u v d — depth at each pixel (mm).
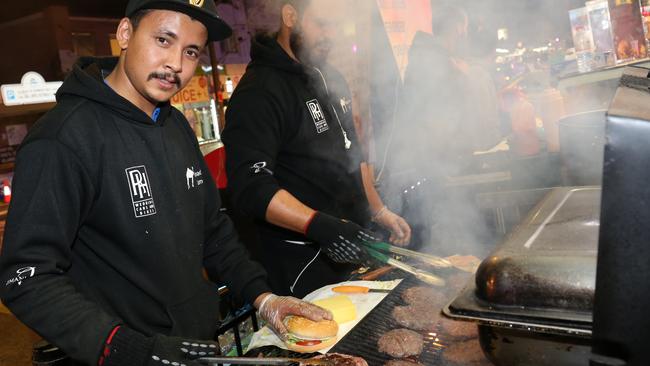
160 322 1466
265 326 1571
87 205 1320
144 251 1419
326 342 1415
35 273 1175
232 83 6012
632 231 657
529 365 856
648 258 655
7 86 4270
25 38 6812
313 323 1420
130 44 1354
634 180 647
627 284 670
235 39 6070
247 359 1142
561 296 794
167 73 1344
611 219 666
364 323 1528
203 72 5871
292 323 1427
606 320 693
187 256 1548
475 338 1444
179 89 1411
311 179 2082
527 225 1010
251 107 1897
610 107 704
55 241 1225
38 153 1232
